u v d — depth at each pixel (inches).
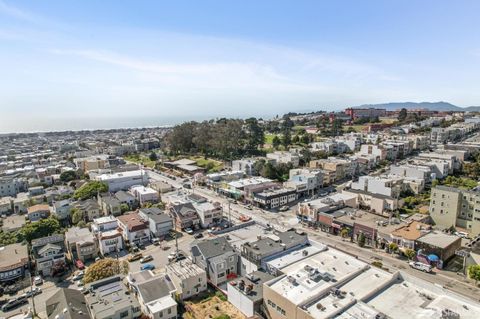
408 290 1295.5
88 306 1397.6
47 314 1370.6
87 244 2057.1
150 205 2962.6
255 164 4079.7
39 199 3235.7
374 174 3604.8
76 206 2819.9
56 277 1873.8
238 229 2174.0
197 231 2493.8
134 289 1556.3
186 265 1732.3
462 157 3890.3
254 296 1409.9
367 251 2078.0
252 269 1686.8
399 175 3344.0
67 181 4077.3
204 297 1590.8
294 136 6131.9
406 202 2807.6
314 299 1235.2
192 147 5974.4
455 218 2361.0
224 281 1722.4
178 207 2613.2
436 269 1824.6
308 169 3718.0
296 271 1449.3
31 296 1663.4
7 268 1796.3
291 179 3440.0
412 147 4817.9
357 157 4222.4
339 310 1141.7
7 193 3580.2
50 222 2329.0
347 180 3762.3
